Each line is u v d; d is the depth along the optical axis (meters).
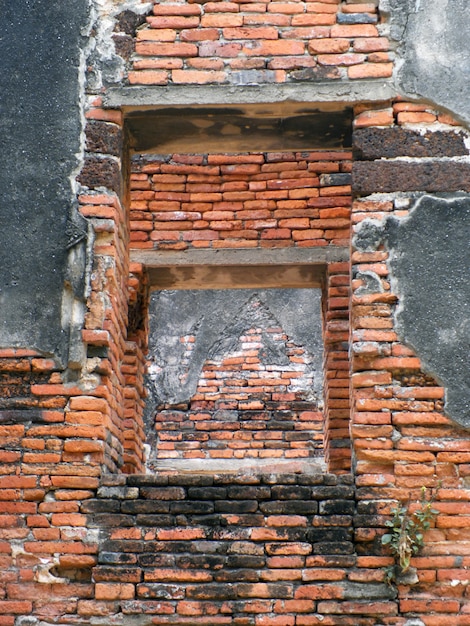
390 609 12.38
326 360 19.11
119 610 12.50
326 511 12.79
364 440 12.99
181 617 12.44
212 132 14.73
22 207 13.69
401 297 13.34
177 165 19.75
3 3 14.25
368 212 13.61
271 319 28.28
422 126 13.80
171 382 27.83
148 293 19.92
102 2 14.20
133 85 13.97
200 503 12.86
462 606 12.44
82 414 13.14
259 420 27.45
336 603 12.43
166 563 12.63
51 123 13.91
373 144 13.75
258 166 19.72
